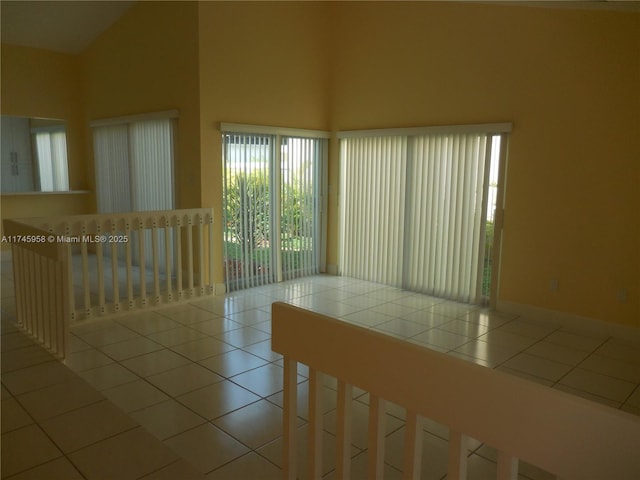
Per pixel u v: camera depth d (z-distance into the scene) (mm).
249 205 5707
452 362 1111
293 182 6109
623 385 3342
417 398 1187
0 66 6449
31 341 3709
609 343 4117
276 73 5746
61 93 6996
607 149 4156
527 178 4656
